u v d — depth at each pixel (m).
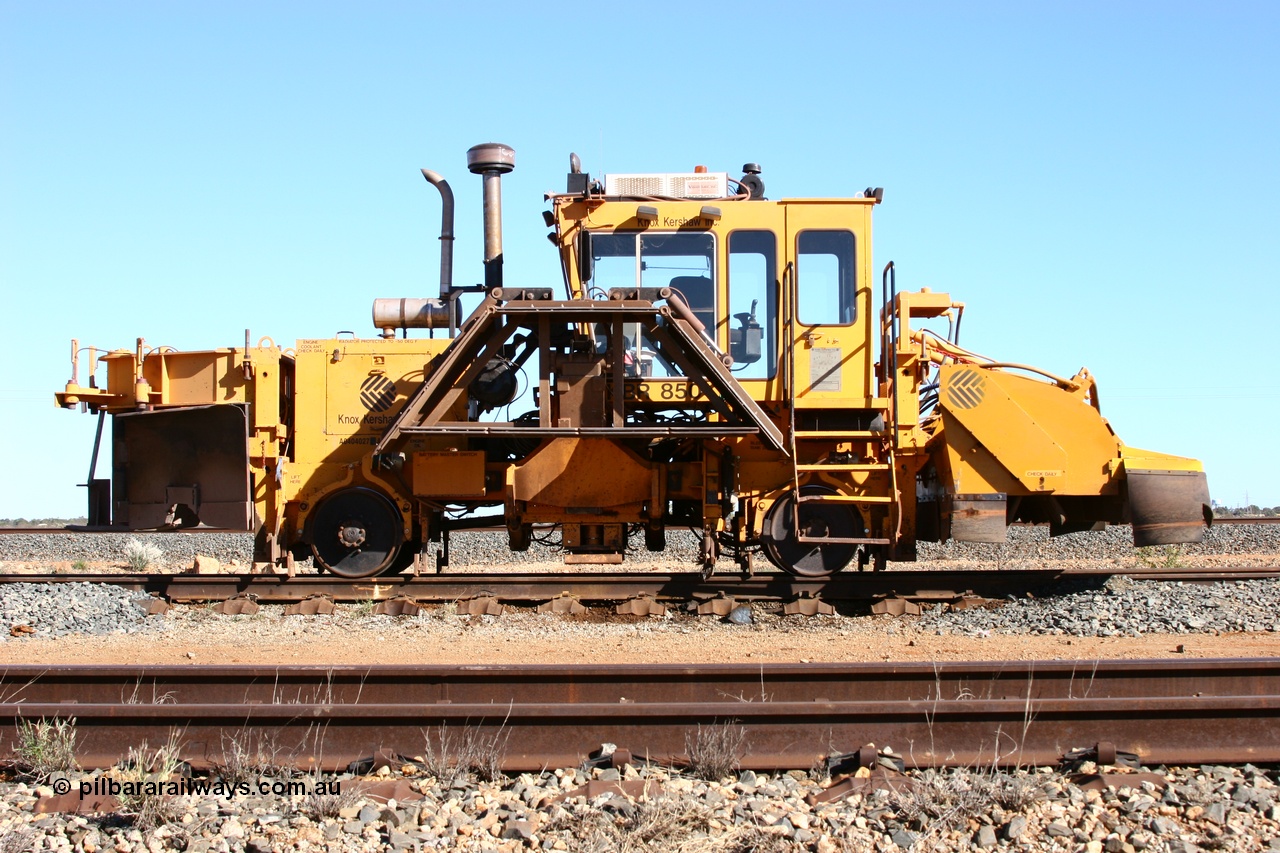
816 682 6.39
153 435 11.91
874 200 11.25
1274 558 15.59
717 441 11.20
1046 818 4.80
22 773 5.44
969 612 10.45
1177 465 11.20
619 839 4.59
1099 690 6.43
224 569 15.49
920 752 5.55
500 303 10.38
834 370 11.16
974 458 11.15
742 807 4.94
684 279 11.23
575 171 11.48
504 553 17.66
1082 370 11.39
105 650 8.75
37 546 18.67
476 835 4.70
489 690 6.33
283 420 12.06
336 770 5.49
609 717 5.61
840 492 11.26
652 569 15.61
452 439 11.66
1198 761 5.43
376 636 9.47
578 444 10.93
